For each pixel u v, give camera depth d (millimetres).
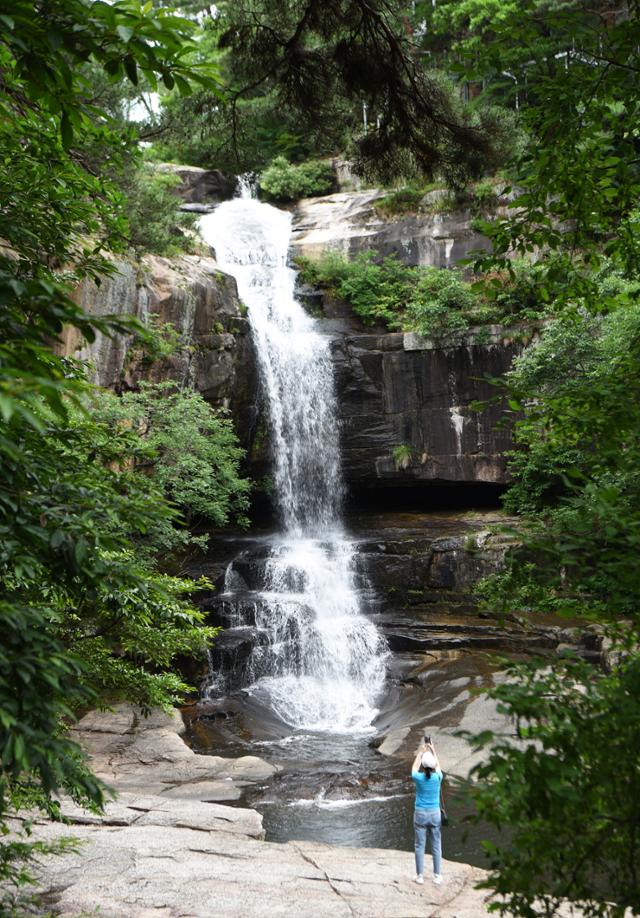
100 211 6633
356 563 25375
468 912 8547
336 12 7164
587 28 4750
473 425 28469
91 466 5047
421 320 29250
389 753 16875
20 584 5219
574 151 5074
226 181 39781
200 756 15906
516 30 4934
